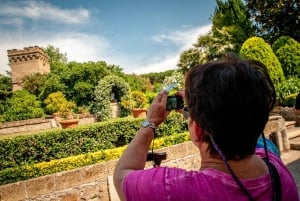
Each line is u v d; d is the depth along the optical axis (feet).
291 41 49.42
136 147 2.64
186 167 20.42
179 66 96.78
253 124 2.22
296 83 41.63
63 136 20.16
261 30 72.74
